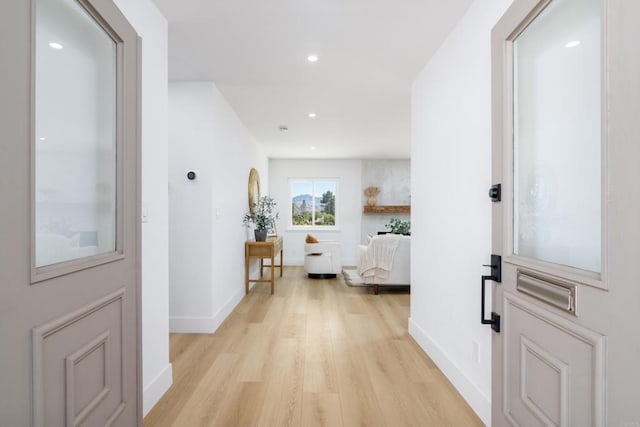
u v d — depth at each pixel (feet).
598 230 3.28
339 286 17.85
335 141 19.72
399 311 13.24
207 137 10.78
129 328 4.58
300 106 13.23
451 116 7.56
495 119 4.70
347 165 26.32
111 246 4.46
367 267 16.24
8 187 2.62
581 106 3.51
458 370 7.09
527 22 4.06
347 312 13.07
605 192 2.82
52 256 3.45
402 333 10.73
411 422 6.04
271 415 6.22
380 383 7.45
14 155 2.68
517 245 4.56
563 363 3.26
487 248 5.96
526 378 3.88
